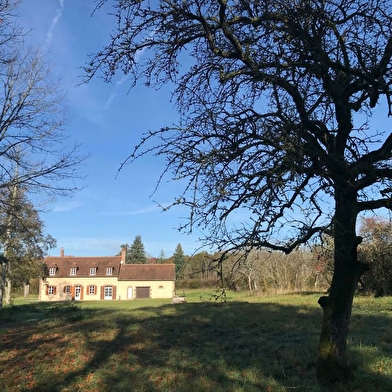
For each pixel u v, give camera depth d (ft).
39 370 27.66
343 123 20.63
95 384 23.94
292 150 16.30
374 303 58.80
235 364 25.96
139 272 210.59
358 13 19.90
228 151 18.10
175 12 18.92
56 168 46.26
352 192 19.20
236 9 19.47
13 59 40.96
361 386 19.67
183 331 39.32
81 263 213.05
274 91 18.66
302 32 17.95
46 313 64.75
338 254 19.65
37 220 92.22
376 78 18.84
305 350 28.04
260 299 71.56
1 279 111.04
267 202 17.01
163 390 22.07
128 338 36.63
